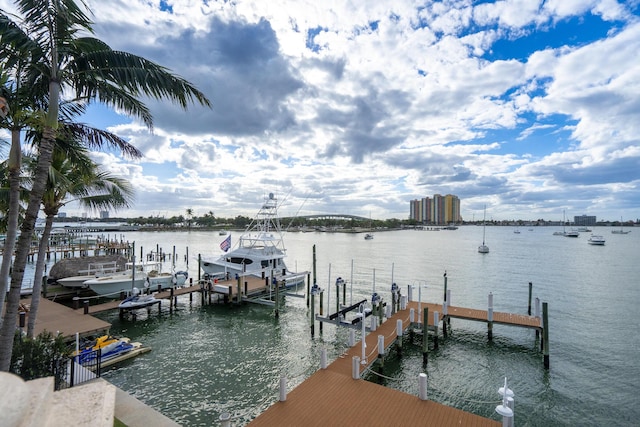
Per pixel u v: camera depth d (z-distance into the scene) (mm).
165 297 27828
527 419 14266
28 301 26391
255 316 27359
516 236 169000
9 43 9570
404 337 23000
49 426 2023
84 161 13875
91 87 11078
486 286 40562
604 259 66312
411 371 18391
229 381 16688
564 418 14336
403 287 39750
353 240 130500
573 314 28641
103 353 17641
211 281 31016
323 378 14570
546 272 50562
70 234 74188
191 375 17203
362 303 27578
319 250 87250
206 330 23938
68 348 13766
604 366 18922
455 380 17422
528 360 19688
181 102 11086
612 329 24859
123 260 37250
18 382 1976
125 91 11523
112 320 25609
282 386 12734
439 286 40719
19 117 10633
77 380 12852
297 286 39281
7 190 14984
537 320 22297
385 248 93750
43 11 9500
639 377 17688
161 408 14383
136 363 18219
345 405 12484
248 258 37062
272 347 21016
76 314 22438
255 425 11258
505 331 24156
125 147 13883
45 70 9961
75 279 30344
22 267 10266
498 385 16984
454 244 110125
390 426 11266
